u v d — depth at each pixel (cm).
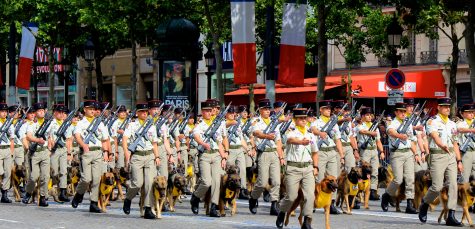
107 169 2495
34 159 2527
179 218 2183
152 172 2180
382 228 1988
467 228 2008
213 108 2466
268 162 2278
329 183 1848
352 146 2544
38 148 2527
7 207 2473
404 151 2323
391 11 5016
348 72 5088
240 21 3156
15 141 2731
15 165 2658
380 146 2673
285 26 3120
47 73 7338
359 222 2109
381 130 3138
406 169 2320
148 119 2191
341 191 2323
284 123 2236
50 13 5094
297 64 3119
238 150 2530
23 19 5300
